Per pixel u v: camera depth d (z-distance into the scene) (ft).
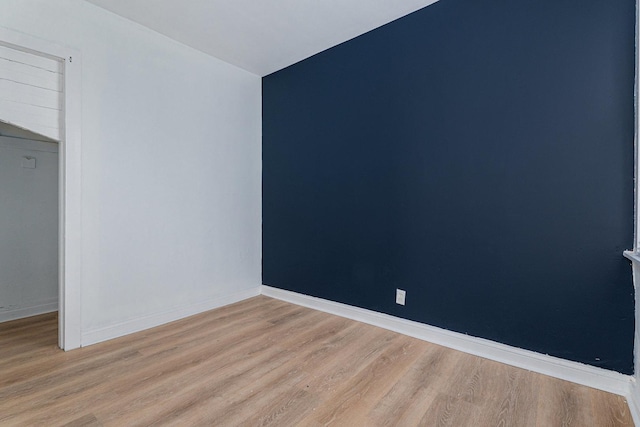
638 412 5.01
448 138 7.64
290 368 6.62
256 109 11.79
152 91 8.82
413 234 8.27
